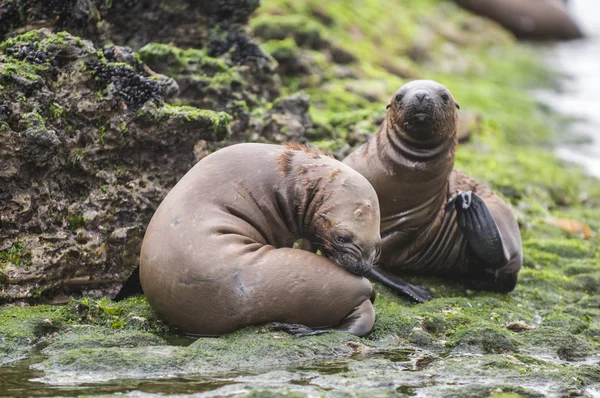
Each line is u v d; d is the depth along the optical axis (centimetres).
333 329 2800
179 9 4241
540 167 5700
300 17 5972
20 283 3012
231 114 4003
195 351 2569
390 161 3466
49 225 3116
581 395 2419
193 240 2739
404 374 2488
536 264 3988
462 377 2497
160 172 3419
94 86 3275
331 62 5984
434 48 8350
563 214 4969
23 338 2664
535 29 11188
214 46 4369
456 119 3503
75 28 3762
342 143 4362
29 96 3122
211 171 2880
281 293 2712
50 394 2245
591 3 15412
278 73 4928
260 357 2558
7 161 3019
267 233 2919
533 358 2708
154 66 3956
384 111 4822
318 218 2902
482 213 3353
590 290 3688
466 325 2992
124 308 2947
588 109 8156
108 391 2275
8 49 3238
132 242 3291
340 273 2819
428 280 3650
